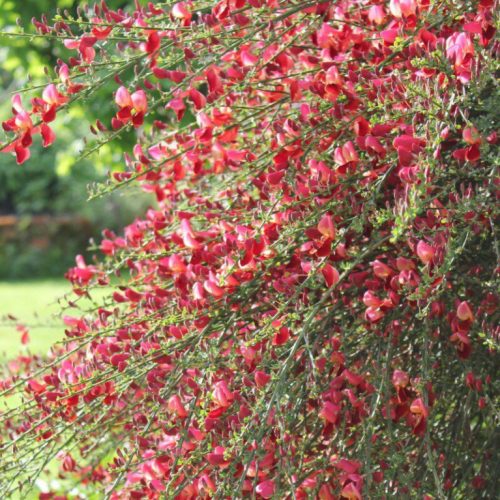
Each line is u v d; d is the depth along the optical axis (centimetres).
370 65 265
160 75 246
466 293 258
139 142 293
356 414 238
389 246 254
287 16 256
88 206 1556
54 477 354
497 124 245
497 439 271
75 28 348
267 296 257
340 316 264
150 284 294
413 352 263
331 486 239
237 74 262
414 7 235
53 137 240
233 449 221
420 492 236
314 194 237
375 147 236
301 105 265
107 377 250
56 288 1294
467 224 232
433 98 216
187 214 275
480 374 261
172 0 253
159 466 241
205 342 252
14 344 737
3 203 1712
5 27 586
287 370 223
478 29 223
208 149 290
